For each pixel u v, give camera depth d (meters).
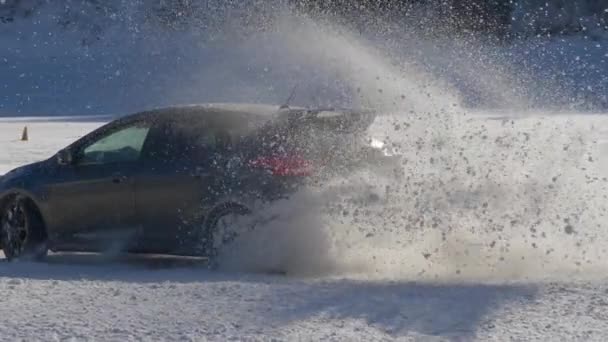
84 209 29.86
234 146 28.03
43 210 30.53
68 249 30.41
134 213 29.03
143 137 30.95
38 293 24.03
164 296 23.31
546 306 21.50
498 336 19.20
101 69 165.75
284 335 19.39
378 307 21.59
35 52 178.12
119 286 24.83
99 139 30.27
